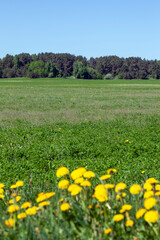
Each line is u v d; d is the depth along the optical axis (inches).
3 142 423.5
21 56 7298.2
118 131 513.3
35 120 662.5
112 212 100.8
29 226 91.6
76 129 542.6
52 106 1029.8
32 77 5979.3
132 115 765.3
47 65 6146.7
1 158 340.5
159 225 85.8
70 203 104.0
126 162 305.6
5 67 6973.4
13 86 2869.1
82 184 107.0
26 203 109.0
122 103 1135.6
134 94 1704.0
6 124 607.2
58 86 2881.4
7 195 145.9
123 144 400.2
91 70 6028.5
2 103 1146.0
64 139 434.0
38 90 2176.4
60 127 570.9
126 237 88.1
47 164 306.8
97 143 408.5
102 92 1923.0
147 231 90.0
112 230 88.6
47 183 228.8
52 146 384.8
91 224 93.5
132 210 113.9
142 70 6589.6
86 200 106.7
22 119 689.0
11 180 245.8
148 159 319.9
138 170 270.5
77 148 369.4
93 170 277.6
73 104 1107.3
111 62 6776.6
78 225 94.6
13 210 99.1
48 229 91.8
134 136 458.3
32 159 328.8
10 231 88.4
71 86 2878.9
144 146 376.5
